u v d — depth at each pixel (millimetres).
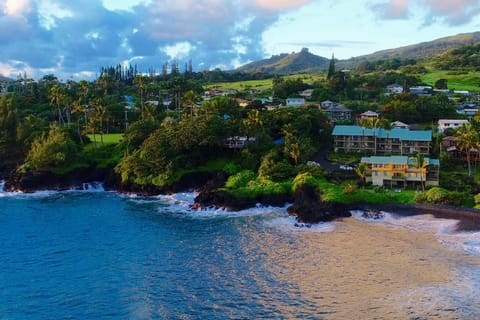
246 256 89188
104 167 158625
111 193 146000
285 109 187625
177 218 115875
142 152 149125
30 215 119438
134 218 116000
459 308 68000
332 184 126688
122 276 80875
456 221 104562
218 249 93125
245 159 146625
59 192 147250
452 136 160500
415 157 133500
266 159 140625
